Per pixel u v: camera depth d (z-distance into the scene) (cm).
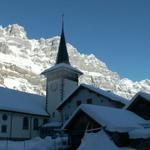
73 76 6831
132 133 3025
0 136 5488
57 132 5741
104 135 2861
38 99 7031
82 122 3438
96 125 3200
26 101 6506
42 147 3638
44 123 6344
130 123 3197
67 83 6638
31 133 6038
